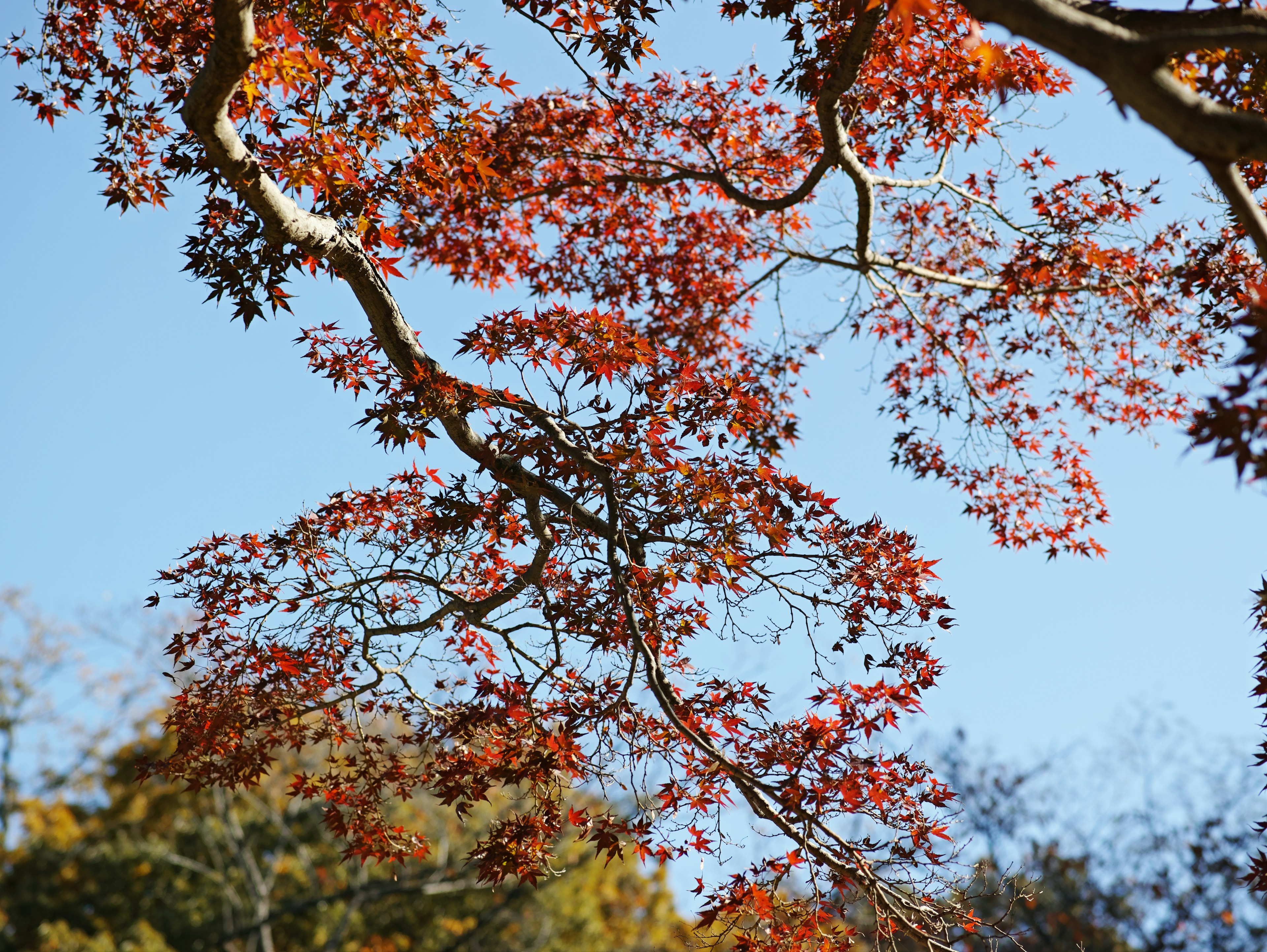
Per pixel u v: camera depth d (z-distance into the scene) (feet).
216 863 68.03
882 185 31.27
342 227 18.99
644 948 72.95
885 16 19.54
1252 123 10.16
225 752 19.98
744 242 33.86
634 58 20.24
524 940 65.98
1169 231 27.04
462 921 66.69
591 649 18.42
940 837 16.62
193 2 19.66
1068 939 52.24
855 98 24.75
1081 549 31.65
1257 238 11.10
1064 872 55.57
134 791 72.95
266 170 17.70
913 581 17.93
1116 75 10.30
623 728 17.79
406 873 63.36
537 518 19.27
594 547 19.08
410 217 23.84
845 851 16.69
